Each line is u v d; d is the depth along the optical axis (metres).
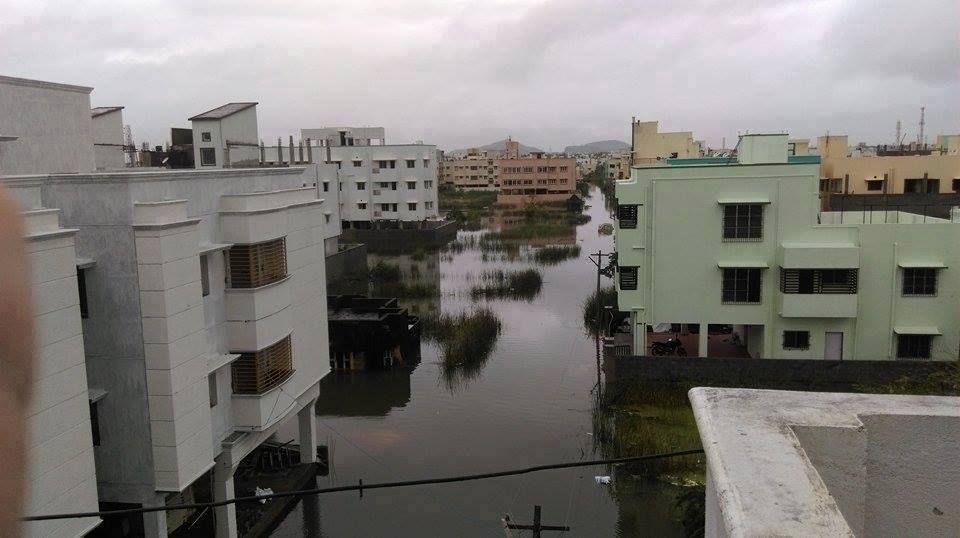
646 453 19.48
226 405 15.06
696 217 24.97
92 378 12.68
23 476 0.94
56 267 10.45
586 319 35.97
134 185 12.20
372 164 67.12
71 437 10.74
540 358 30.48
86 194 12.18
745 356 27.66
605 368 27.53
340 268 48.88
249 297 15.02
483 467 20.03
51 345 10.38
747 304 25.14
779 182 24.38
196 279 13.26
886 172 42.31
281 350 16.19
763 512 1.92
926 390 21.92
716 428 2.48
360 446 21.72
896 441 2.62
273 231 15.66
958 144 58.94
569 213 87.38
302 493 6.43
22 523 0.93
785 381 24.12
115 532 14.18
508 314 38.34
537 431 22.50
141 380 12.54
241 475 18.80
